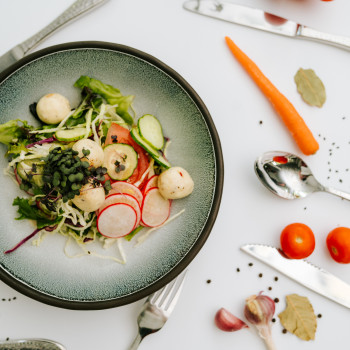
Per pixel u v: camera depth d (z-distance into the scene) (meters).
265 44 0.75
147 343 0.74
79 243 0.72
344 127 0.75
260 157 0.73
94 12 0.74
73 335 0.73
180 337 0.74
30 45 0.72
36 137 0.72
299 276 0.74
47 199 0.70
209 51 0.75
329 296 0.74
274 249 0.74
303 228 0.72
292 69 0.75
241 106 0.75
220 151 0.70
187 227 0.71
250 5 0.75
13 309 0.73
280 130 0.75
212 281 0.74
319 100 0.75
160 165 0.73
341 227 0.73
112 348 0.73
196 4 0.74
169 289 0.73
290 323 0.74
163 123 0.73
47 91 0.72
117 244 0.72
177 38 0.74
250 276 0.74
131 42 0.74
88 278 0.71
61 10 0.73
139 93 0.72
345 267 0.75
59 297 0.69
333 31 0.75
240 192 0.74
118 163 0.71
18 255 0.70
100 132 0.73
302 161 0.74
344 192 0.74
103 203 0.70
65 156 0.67
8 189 0.71
